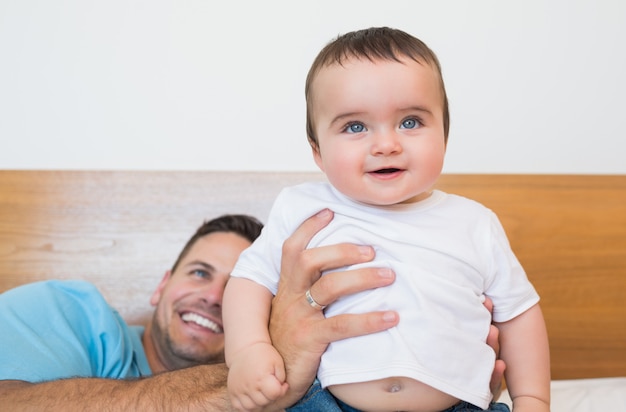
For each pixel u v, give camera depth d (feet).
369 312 2.91
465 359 2.91
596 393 4.97
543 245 5.89
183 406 3.44
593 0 6.10
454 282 2.99
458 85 6.03
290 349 3.10
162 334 5.24
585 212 5.94
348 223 3.13
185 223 5.54
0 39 5.57
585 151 6.15
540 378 3.14
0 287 5.31
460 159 6.06
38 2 5.59
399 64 2.96
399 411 2.92
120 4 5.68
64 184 5.45
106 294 5.41
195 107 5.79
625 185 5.99
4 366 3.77
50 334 4.17
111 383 3.63
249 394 3.02
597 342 5.88
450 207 3.23
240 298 3.32
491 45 6.04
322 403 3.02
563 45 6.10
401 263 2.97
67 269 5.39
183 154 5.78
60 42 5.63
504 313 3.18
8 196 5.39
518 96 6.08
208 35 5.79
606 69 6.15
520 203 5.89
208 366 3.82
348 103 2.94
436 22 5.98
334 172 3.02
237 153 5.83
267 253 3.36
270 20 5.84
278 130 5.86
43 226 5.41
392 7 5.94
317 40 5.88
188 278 5.31
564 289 5.88
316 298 3.05
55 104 5.63
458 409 2.96
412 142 2.94
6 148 5.58
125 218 5.49
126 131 5.72
